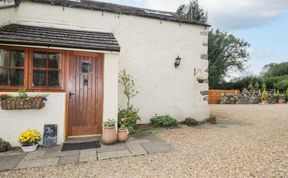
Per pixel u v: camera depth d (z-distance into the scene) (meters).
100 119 6.07
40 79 5.52
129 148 4.95
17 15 6.26
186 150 4.76
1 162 4.09
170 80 8.12
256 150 4.64
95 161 4.16
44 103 5.09
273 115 10.28
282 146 4.89
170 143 5.36
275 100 18.48
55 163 4.05
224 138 5.78
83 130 5.93
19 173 3.62
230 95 18.22
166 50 8.09
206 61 8.80
